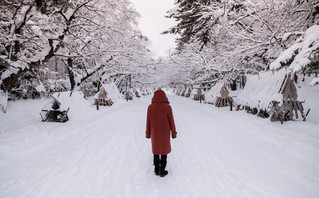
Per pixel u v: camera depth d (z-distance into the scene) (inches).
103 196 98.0
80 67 679.1
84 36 457.4
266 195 95.5
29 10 271.7
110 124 288.0
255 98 299.1
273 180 110.3
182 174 122.6
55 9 320.2
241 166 130.4
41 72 550.6
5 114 307.9
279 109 235.6
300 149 148.0
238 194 97.4
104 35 479.8
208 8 429.4
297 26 378.0
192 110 437.7
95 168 133.1
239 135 208.4
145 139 205.9
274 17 403.9
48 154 161.6
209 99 586.2
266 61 484.1
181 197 96.6
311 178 109.1
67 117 306.2
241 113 345.7
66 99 334.0
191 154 157.4
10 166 138.3
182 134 222.4
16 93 442.0
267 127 223.0
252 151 158.1
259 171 122.2
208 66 537.3
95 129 254.1
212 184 108.3
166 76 1217.4
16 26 304.3
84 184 111.0
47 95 560.4
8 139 187.0
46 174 124.8
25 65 296.8
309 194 95.2
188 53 617.3
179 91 1574.8
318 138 160.9
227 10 413.4
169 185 109.1
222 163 136.6
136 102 741.9
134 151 167.8
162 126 122.2
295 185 104.0
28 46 418.6
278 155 146.5
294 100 235.6
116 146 181.8
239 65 531.5
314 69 152.8
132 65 700.0
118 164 139.8
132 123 296.0
